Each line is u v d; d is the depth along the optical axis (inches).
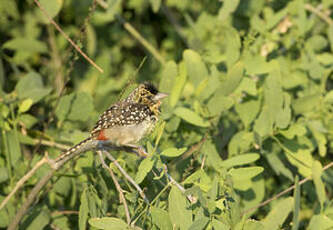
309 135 439.5
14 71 583.2
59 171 405.4
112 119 351.6
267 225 305.6
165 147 418.0
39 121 470.6
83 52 389.7
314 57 465.7
